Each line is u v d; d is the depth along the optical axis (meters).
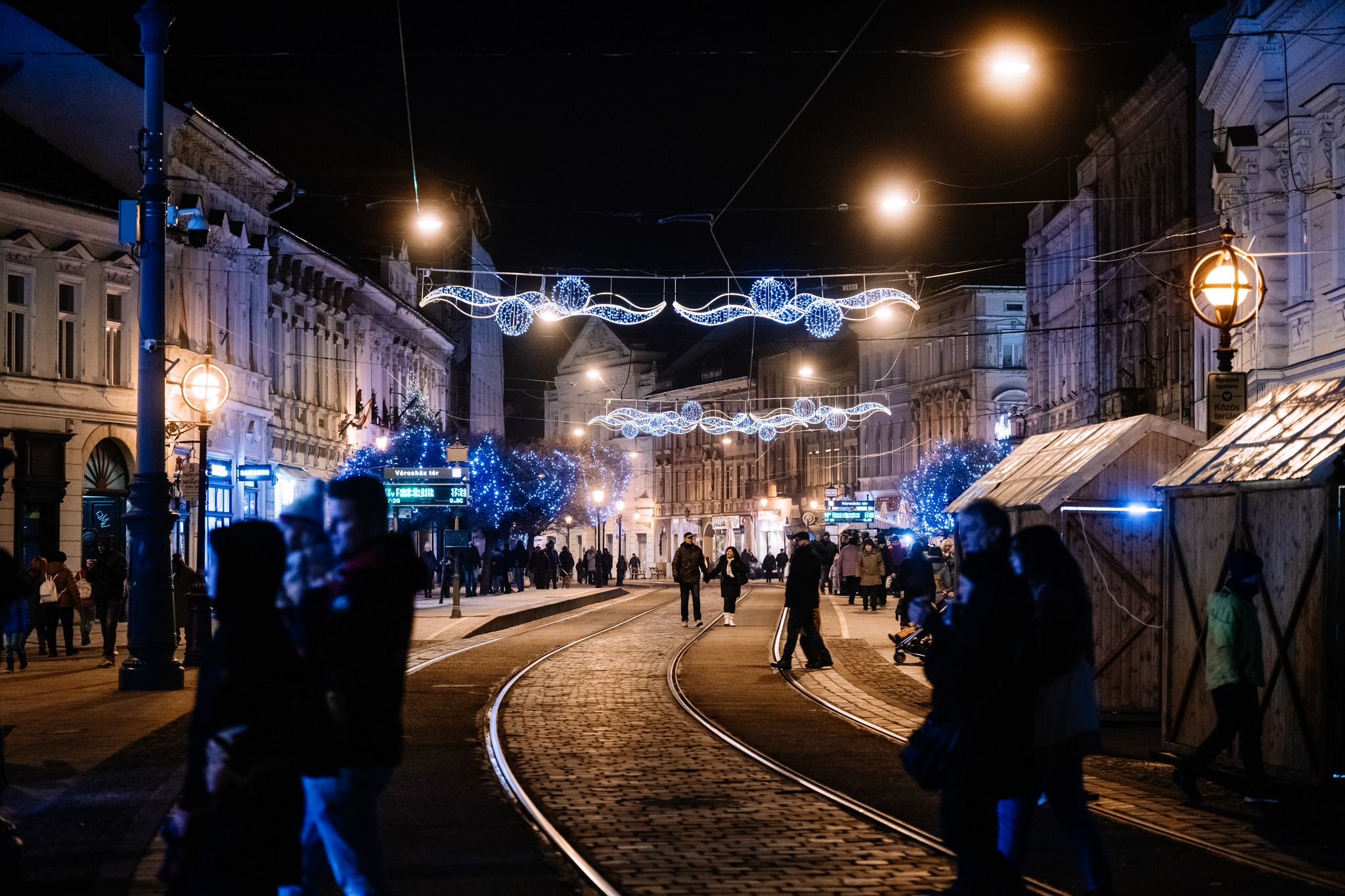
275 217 52.09
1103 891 7.79
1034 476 18.31
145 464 19.45
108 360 36.78
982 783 7.03
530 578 77.50
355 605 6.39
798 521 105.31
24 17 37.50
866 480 96.19
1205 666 12.65
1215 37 23.73
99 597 24.03
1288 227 29.28
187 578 28.12
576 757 13.91
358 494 6.63
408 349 66.88
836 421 100.81
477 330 87.94
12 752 13.76
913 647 24.77
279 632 5.52
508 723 16.53
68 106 37.75
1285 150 29.02
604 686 20.84
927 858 9.33
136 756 13.53
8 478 33.06
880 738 15.55
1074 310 59.41
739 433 114.38
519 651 27.50
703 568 36.38
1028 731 7.09
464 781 12.47
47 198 34.25
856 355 98.62
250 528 5.54
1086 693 7.94
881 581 42.81
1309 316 28.22
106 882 8.41
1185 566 13.53
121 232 19.41
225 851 5.31
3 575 6.36
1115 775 12.96
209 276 40.84
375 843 6.49
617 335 126.44
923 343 88.38
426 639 30.66
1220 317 17.67
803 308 49.22
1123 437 16.80
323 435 52.69
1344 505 11.22
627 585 84.75
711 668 23.94
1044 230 64.75
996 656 6.98
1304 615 11.57
